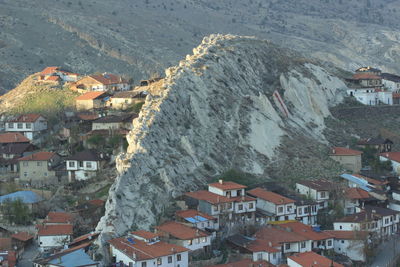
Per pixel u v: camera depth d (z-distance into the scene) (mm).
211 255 162375
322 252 173000
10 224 186750
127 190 177750
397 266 169375
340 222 182125
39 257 164000
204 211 177250
